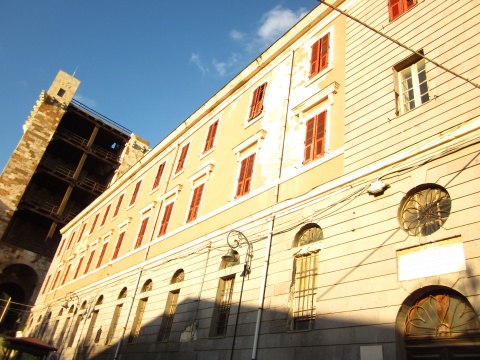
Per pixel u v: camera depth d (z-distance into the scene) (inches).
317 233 453.1
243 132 698.8
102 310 890.7
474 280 293.1
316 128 530.3
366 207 402.0
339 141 481.1
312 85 582.9
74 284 1173.7
